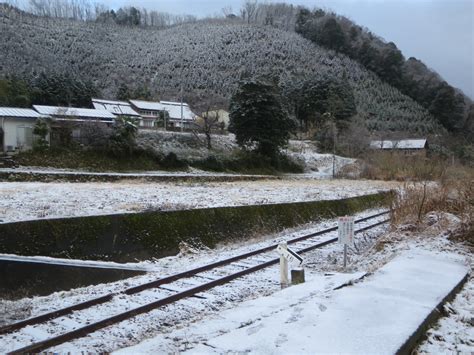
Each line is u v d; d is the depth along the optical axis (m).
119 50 129.50
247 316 6.05
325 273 10.72
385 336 4.50
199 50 127.31
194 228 14.27
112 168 34.62
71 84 58.53
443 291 6.48
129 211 13.80
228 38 132.75
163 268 11.60
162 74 113.81
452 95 100.31
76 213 12.82
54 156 33.16
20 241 10.52
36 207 14.27
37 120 34.59
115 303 8.12
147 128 55.50
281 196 22.27
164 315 7.57
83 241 11.59
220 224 15.17
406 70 120.25
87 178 26.77
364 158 46.72
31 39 116.31
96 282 11.03
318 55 123.44
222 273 10.55
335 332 4.60
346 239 11.14
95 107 59.66
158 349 4.83
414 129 92.19
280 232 17.06
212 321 5.91
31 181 24.67
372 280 7.11
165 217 13.73
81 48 122.12
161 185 25.84
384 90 112.56
